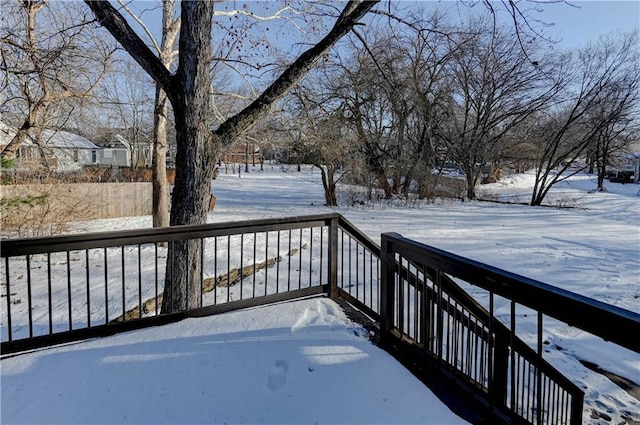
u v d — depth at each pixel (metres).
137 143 29.62
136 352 2.32
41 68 5.22
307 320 2.83
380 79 13.37
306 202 16.66
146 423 1.76
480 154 18.34
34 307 4.37
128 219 11.66
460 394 1.93
